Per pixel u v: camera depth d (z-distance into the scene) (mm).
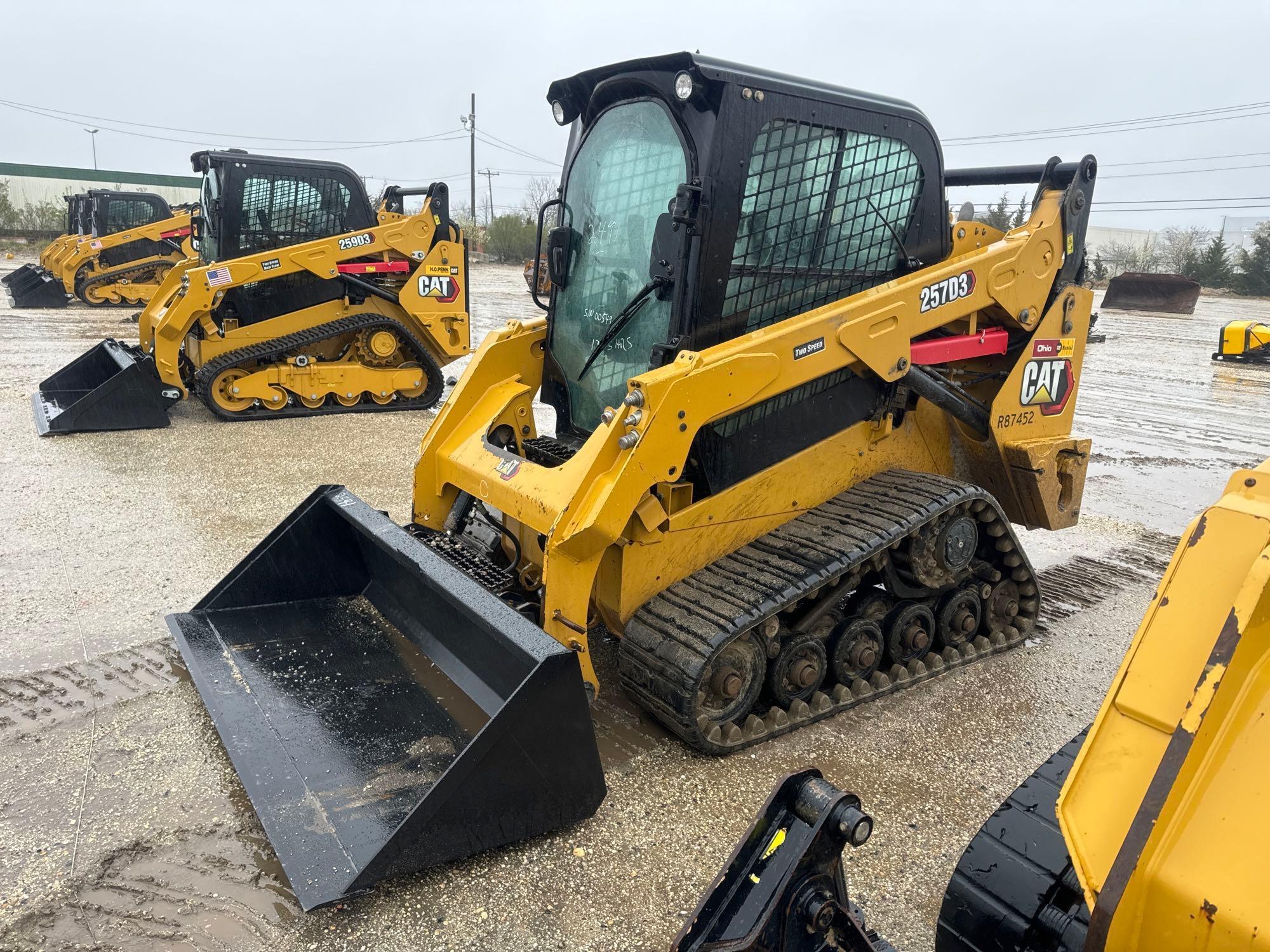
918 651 4070
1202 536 1581
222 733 3059
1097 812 1500
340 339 9484
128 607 4453
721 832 2951
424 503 4254
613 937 2494
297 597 3979
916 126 3812
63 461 7117
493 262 37438
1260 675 1462
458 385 4281
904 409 4121
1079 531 6410
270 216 8922
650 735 3531
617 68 3607
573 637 3254
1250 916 1280
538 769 2740
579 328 4074
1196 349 17500
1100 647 4512
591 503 3139
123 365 8516
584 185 4016
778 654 3549
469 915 2555
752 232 3434
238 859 2740
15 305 18250
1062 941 1870
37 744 3305
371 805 2754
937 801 3166
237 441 7969
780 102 3357
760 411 3645
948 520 3873
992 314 4180
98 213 19453
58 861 2701
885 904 2645
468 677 3324
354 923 2506
